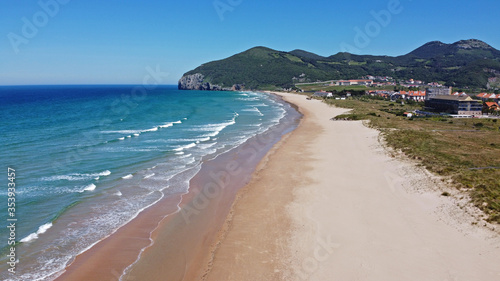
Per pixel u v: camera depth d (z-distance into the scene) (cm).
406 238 1756
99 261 1595
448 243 1681
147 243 1783
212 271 1548
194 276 1512
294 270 1531
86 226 1920
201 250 1731
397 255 1605
